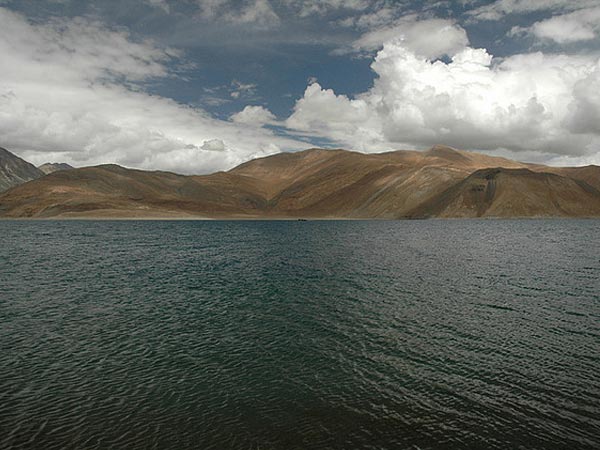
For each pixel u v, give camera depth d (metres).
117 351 21.28
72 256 60.94
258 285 39.03
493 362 19.84
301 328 25.28
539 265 50.03
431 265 51.00
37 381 17.61
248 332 24.52
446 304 31.00
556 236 95.69
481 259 56.19
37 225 164.00
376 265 51.62
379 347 21.94
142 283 40.03
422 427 14.31
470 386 17.34
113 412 15.13
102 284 39.34
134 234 112.31
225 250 71.50
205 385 17.38
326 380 17.88
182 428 14.13
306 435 13.78
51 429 13.98
